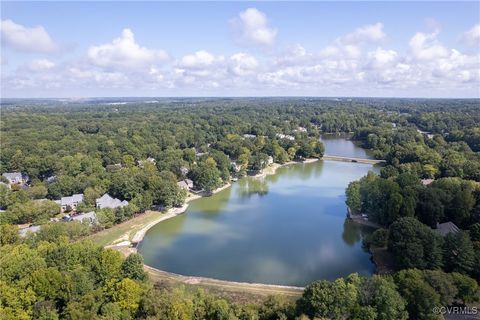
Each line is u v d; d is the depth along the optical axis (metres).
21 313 85.00
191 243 151.38
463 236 112.31
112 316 83.06
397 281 93.06
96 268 101.25
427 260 111.56
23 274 95.94
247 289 113.00
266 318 85.69
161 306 84.56
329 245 147.88
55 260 103.38
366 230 161.88
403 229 119.19
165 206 188.75
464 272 107.38
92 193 181.62
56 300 91.69
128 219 173.00
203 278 120.56
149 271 126.19
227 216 183.12
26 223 163.75
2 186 185.00
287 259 136.12
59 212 175.88
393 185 165.88
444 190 164.12
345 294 83.19
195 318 85.06
